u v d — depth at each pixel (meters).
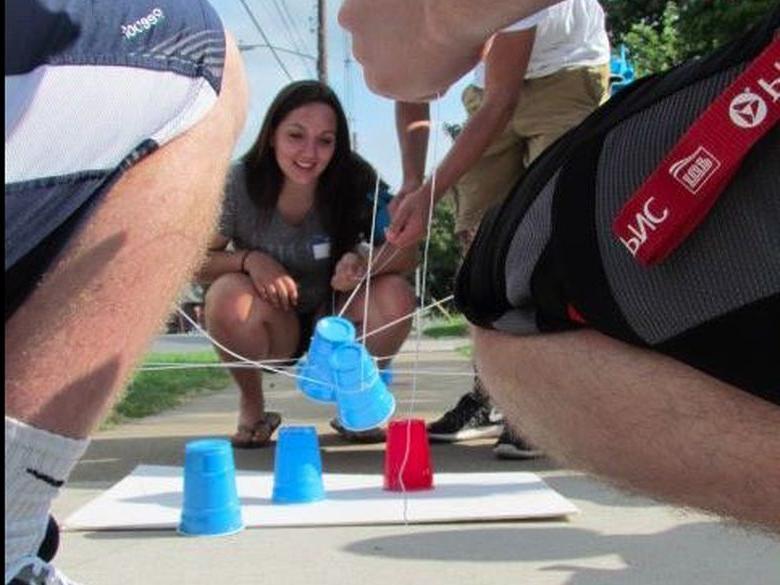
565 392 0.69
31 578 0.79
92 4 0.87
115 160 0.83
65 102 0.82
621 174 0.67
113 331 0.83
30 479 0.80
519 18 0.77
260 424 2.92
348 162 2.90
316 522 1.91
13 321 0.79
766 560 1.64
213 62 0.95
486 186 2.78
